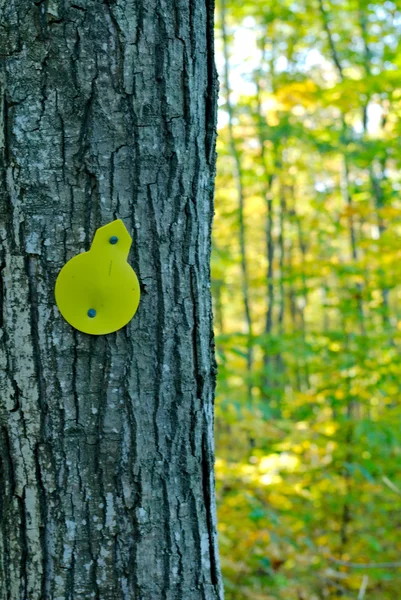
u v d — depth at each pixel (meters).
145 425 1.18
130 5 1.14
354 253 5.60
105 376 1.15
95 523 1.16
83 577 1.16
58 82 1.11
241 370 4.93
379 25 6.07
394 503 4.32
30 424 1.14
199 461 1.25
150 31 1.16
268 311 7.91
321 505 4.26
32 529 1.15
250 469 3.99
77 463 1.15
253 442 4.62
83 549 1.15
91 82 1.12
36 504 1.15
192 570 1.24
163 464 1.20
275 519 3.13
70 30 1.11
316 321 11.49
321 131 5.65
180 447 1.22
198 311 1.24
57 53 1.11
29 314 1.13
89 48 1.12
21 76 1.11
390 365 4.23
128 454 1.17
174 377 1.21
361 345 4.27
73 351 1.14
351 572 4.15
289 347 4.20
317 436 4.34
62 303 1.13
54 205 1.12
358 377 4.23
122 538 1.17
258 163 6.54
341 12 6.75
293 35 7.34
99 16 1.12
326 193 6.20
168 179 1.19
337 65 6.62
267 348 4.36
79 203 1.13
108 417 1.15
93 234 1.14
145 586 1.19
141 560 1.18
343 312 4.41
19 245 1.12
